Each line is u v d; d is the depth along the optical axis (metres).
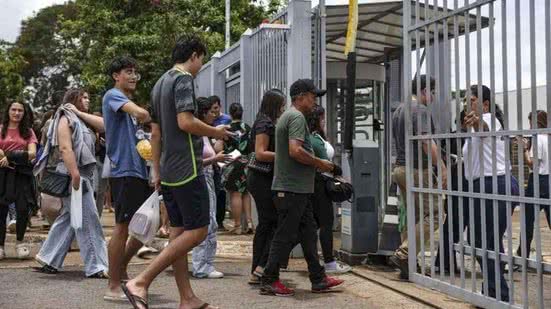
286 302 5.62
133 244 5.75
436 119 5.90
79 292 5.90
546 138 4.71
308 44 7.71
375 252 7.30
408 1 6.33
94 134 6.70
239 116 8.91
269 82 8.60
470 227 5.43
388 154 10.23
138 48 22.45
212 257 6.70
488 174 5.25
